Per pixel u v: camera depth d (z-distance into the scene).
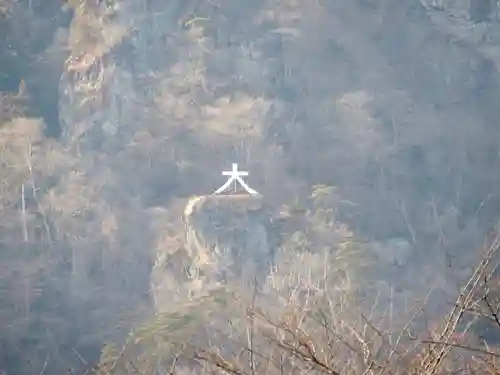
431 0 53.06
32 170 51.03
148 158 50.78
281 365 5.32
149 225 47.00
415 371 4.74
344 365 5.12
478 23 52.47
